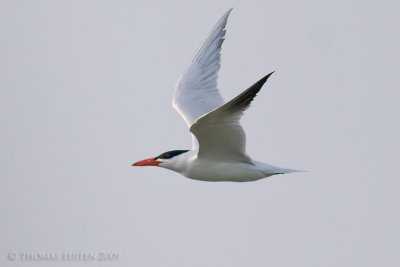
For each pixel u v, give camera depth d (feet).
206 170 45.42
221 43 53.16
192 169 45.73
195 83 52.26
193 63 53.36
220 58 52.70
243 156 44.34
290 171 45.09
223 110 40.29
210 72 52.54
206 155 44.75
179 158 46.32
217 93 51.75
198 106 50.57
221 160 44.98
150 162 46.70
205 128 41.98
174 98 51.47
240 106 40.60
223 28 53.62
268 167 45.14
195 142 47.85
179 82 52.54
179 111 50.21
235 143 43.24
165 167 46.78
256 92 40.04
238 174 45.21
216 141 43.29
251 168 45.01
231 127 41.93
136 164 46.68
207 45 53.62
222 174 45.34
